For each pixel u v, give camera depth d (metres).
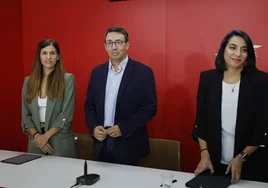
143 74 2.26
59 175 1.87
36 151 2.48
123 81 2.25
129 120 2.17
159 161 2.69
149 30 2.98
